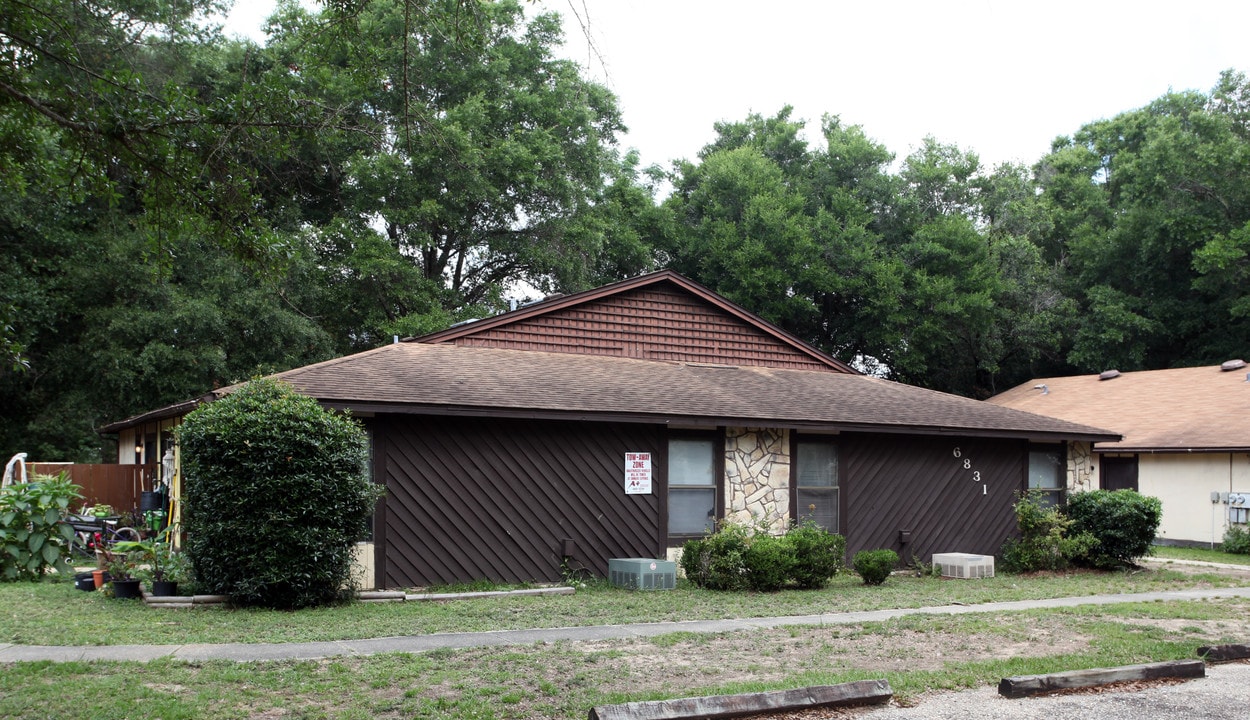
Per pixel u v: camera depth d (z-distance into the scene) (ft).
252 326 86.17
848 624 35.09
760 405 53.01
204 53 83.87
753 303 125.08
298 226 96.22
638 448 49.90
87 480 68.18
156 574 39.32
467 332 56.29
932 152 136.98
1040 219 137.28
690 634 32.37
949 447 59.00
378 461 43.60
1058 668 27.86
